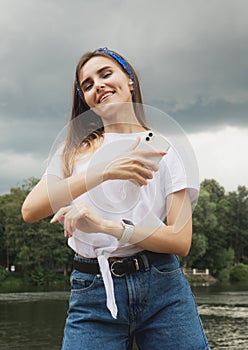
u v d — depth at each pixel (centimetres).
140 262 222
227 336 1612
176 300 227
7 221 5972
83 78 234
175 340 225
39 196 216
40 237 5747
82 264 227
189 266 6475
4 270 5656
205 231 6650
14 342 1545
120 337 227
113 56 232
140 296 222
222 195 9362
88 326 225
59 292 3944
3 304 2789
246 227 8288
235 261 8131
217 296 3419
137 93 238
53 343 1527
